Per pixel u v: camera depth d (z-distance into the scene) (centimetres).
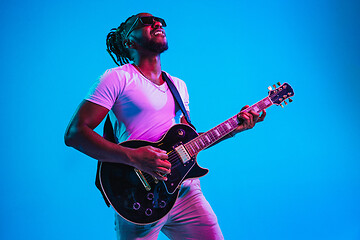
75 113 172
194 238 193
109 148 163
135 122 182
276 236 377
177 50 378
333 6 440
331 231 390
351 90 434
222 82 388
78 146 167
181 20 382
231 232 366
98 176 166
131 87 182
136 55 199
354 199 406
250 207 375
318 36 432
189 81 378
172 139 183
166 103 192
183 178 182
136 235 173
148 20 196
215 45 390
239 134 387
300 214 388
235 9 402
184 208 190
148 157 164
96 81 178
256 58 404
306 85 421
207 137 194
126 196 166
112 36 225
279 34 417
